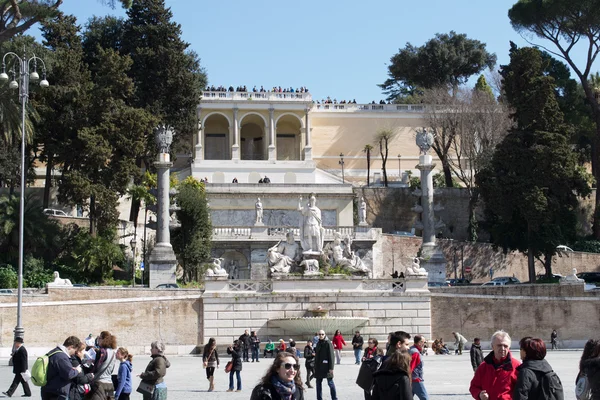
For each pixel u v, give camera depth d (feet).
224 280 170.09
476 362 94.73
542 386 40.11
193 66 301.02
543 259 232.32
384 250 232.94
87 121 212.84
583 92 273.75
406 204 273.33
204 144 308.60
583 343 173.68
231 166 288.30
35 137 212.43
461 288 174.40
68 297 161.27
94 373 55.93
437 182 296.92
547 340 174.40
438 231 265.95
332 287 170.91
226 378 112.06
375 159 326.24
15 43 209.05
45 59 214.48
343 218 258.98
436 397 81.61
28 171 232.94
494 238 206.80
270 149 295.28
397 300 171.42
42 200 232.12
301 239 176.35
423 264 197.26
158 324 167.12
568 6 232.94
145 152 232.94
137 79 254.88
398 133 327.47
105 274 199.72
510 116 208.44
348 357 159.22
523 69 206.49
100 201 205.87
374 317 170.60
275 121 299.17
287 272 172.45
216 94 296.71
